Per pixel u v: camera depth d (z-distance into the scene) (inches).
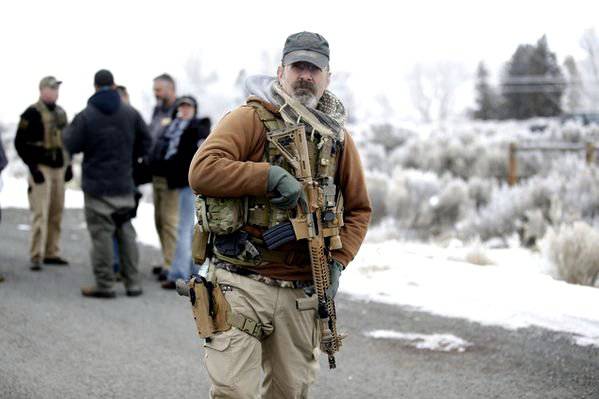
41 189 330.6
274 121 128.3
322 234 127.4
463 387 189.9
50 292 291.7
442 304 263.7
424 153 830.5
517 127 1796.3
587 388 185.6
